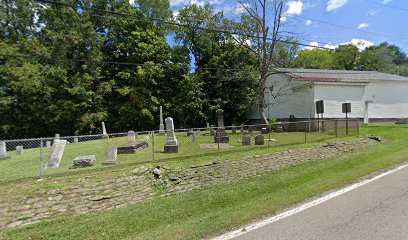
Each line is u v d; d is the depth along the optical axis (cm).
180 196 658
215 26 2411
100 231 457
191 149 1123
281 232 395
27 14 2723
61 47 2702
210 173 784
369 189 591
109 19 3117
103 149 1227
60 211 541
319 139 1304
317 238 365
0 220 487
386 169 788
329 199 540
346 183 655
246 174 839
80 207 563
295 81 2383
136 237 426
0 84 2538
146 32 3164
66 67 2758
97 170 718
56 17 2802
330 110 2138
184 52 3562
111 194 617
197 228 436
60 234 452
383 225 395
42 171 734
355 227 393
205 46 3566
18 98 2552
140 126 3177
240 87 3369
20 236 449
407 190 568
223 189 698
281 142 1253
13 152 1547
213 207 558
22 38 2644
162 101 3203
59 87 2697
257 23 2198
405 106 2534
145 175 718
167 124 1077
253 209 507
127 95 3022
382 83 2442
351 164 901
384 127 1930
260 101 2234
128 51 3128
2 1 2606
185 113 3300
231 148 1103
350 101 2206
